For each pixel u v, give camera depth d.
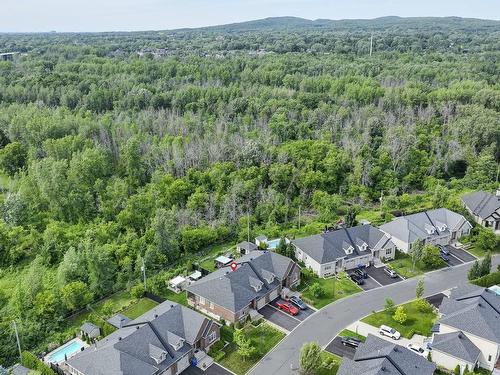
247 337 59.56
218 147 115.94
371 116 141.00
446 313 59.44
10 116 135.75
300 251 77.75
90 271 71.50
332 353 56.56
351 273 74.69
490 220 92.12
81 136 121.06
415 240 79.31
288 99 156.62
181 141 119.38
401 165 116.88
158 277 71.81
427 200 105.31
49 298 64.00
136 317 64.56
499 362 54.69
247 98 157.75
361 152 117.94
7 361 56.81
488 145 128.00
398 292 69.94
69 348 58.38
